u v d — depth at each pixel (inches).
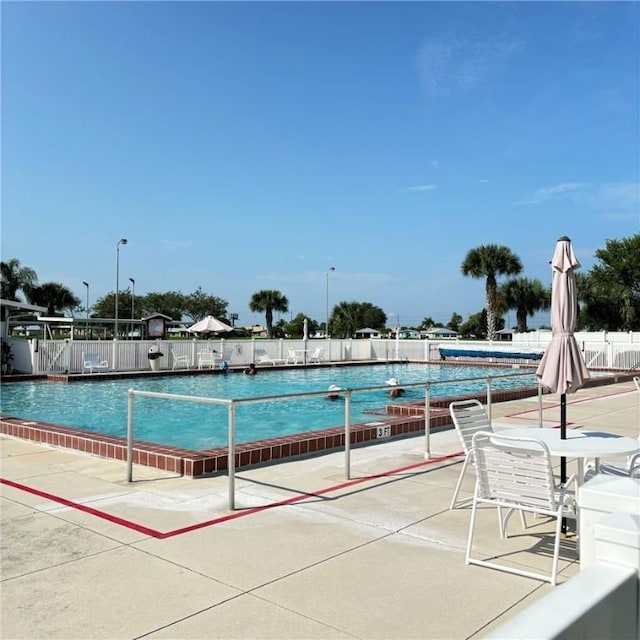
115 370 893.8
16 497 221.0
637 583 71.7
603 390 661.9
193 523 190.9
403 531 184.5
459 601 136.2
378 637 120.1
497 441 167.0
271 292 2527.1
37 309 952.9
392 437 355.9
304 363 1132.5
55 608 132.2
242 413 553.6
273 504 212.7
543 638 56.7
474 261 1763.0
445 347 1311.5
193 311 2829.7
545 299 1990.7
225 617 128.1
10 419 381.4
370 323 2839.6
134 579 147.4
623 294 1788.9
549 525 192.5
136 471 265.1
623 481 89.7
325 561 159.5
